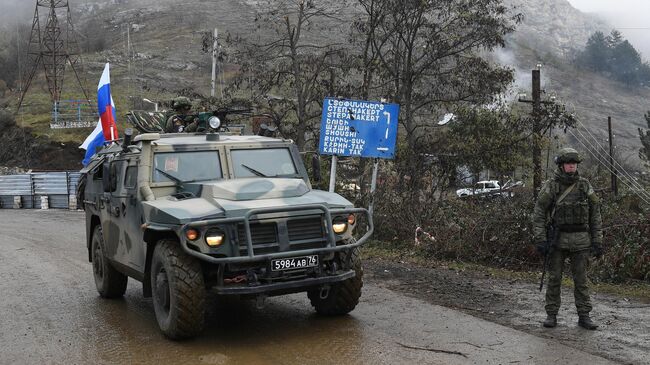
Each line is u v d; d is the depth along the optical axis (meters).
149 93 57.69
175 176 7.20
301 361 5.82
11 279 10.48
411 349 6.06
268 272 6.13
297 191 6.96
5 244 15.22
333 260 6.66
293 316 7.49
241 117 18.91
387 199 13.28
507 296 8.31
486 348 6.02
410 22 19.61
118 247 7.96
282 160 7.73
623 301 8.09
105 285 8.66
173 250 6.40
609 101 118.19
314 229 6.45
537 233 6.78
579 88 123.88
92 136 21.08
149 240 6.76
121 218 7.74
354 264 7.07
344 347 6.18
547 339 6.30
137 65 74.00
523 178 16.86
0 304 8.59
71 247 14.45
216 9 100.00
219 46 22.14
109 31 98.25
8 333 7.09
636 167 38.47
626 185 19.23
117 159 8.04
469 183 16.02
